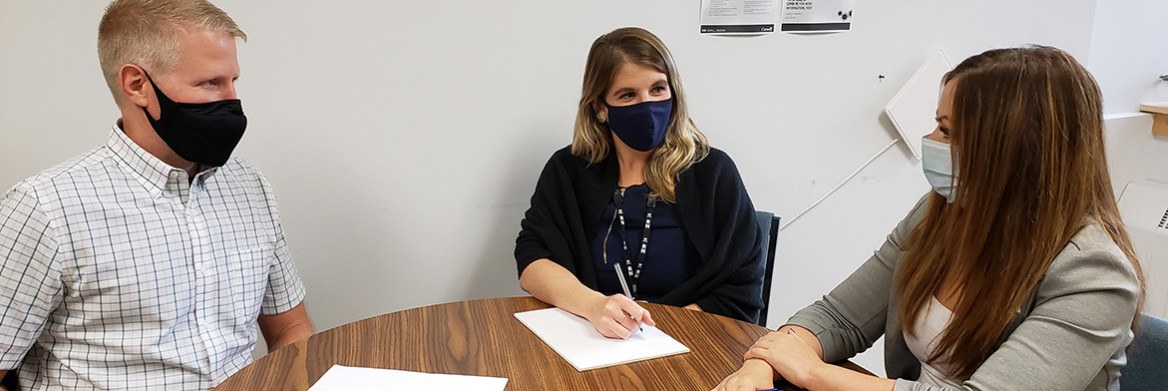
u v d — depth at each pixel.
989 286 0.95
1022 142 0.89
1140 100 2.54
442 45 1.75
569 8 1.82
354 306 1.90
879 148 2.16
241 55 1.62
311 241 1.80
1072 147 0.89
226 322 1.25
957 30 2.11
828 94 2.07
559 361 1.09
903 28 2.07
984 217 0.94
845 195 2.18
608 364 1.07
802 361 1.02
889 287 1.21
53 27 1.51
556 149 1.92
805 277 2.24
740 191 1.61
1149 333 1.03
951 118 0.96
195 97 1.09
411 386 1.00
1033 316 0.91
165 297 1.14
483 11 1.76
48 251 1.03
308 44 1.66
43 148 1.58
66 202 1.05
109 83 1.11
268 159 1.71
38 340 1.13
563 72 1.86
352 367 1.06
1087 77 0.90
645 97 1.51
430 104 1.79
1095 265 0.88
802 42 2.00
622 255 1.60
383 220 1.85
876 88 2.10
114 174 1.11
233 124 1.13
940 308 1.05
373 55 1.71
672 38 1.91
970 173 0.94
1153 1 2.44
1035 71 0.89
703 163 1.62
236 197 1.28
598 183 1.64
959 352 0.99
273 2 1.61
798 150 2.10
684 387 1.01
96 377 1.12
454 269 1.95
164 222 1.14
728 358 1.11
